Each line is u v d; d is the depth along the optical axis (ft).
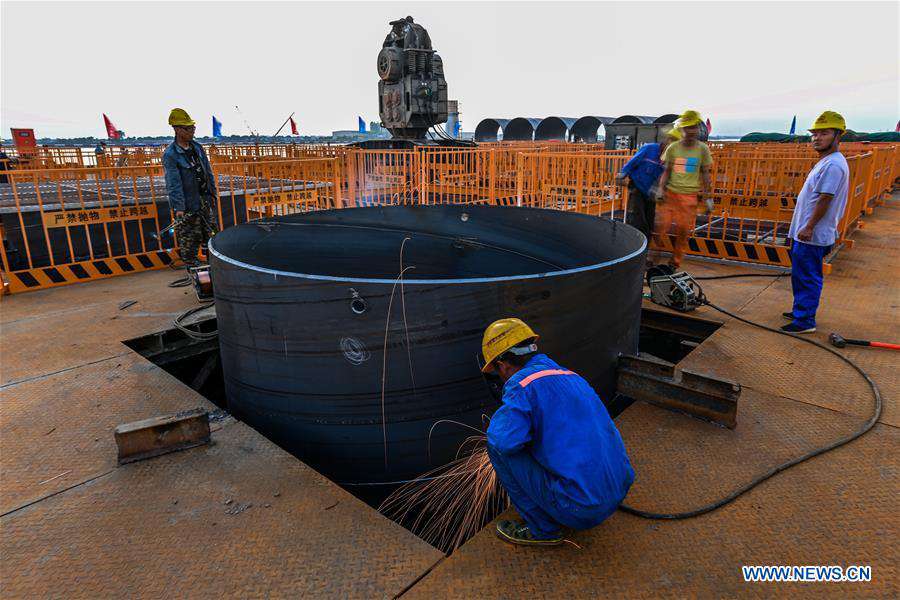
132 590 6.73
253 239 14.46
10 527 7.86
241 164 25.57
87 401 11.84
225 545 7.45
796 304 15.78
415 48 64.08
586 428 6.76
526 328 7.41
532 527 7.33
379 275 17.51
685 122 19.62
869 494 8.55
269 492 8.58
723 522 7.93
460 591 6.67
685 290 17.39
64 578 6.93
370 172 41.22
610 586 6.77
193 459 9.46
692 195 20.43
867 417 10.86
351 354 9.61
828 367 13.25
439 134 71.61
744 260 24.90
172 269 24.72
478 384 9.73
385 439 10.03
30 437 10.38
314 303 9.54
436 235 17.83
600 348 10.94
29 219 23.30
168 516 8.05
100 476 9.05
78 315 17.79
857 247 27.63
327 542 7.50
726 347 14.61
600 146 59.57
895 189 56.49
